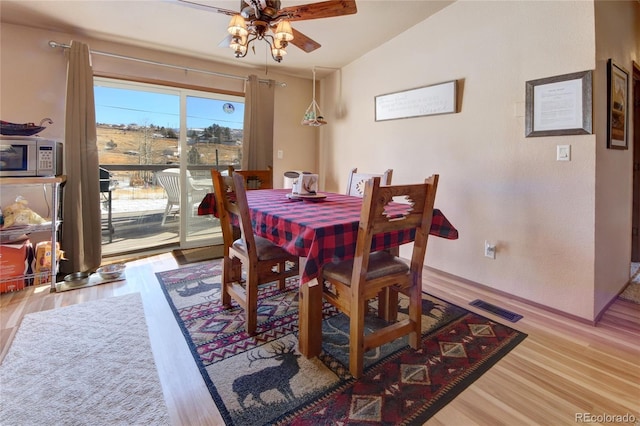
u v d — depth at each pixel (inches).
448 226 71.4
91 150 112.6
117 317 81.1
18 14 99.0
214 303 90.5
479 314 85.0
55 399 52.8
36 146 94.7
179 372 60.5
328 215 64.3
